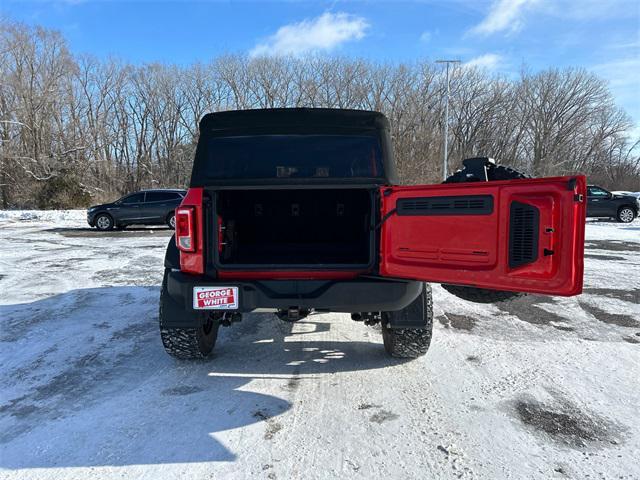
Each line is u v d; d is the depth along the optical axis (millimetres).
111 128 43781
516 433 2676
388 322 3455
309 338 4398
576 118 53750
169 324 3438
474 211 2639
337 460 2420
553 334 4469
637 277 7266
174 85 45594
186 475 2301
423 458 2434
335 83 43156
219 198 3385
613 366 3662
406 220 2928
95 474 2309
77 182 28969
